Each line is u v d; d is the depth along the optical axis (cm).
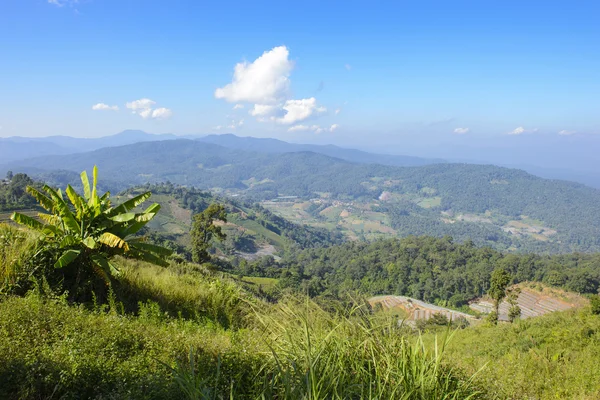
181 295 748
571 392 526
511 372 569
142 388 271
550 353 820
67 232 652
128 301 650
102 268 633
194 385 246
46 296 504
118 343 367
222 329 593
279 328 354
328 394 248
